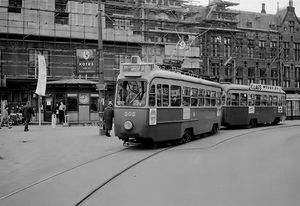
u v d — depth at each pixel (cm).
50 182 841
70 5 3731
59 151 1349
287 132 2275
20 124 2952
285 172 962
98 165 1059
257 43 6253
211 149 1427
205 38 5612
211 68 5634
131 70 1401
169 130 1488
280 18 6662
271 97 2972
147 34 4491
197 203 665
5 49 3406
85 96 2997
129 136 1361
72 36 3622
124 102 1384
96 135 1906
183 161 1129
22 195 727
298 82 6750
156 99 1403
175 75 1555
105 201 681
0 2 3512
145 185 808
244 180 862
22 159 1173
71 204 662
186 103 1653
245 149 1430
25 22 3441
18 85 3450
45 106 3022
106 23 4141
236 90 2492
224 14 5794
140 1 4591
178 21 4675
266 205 655
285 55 6619
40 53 3541
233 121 2455
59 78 3538
